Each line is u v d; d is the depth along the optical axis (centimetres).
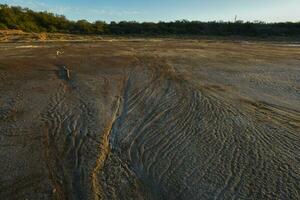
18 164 618
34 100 1026
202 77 1400
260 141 713
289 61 1978
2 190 534
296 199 511
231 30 5503
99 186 545
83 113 906
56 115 890
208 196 519
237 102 1001
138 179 567
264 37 5003
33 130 784
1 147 690
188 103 992
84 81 1293
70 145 702
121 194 523
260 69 1642
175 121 841
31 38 3659
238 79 1366
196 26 5709
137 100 1034
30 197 515
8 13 4656
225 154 654
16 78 1350
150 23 5853
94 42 3500
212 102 998
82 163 621
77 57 2050
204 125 809
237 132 763
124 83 1270
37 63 1764
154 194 525
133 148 688
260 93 1119
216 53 2442
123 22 5828
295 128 787
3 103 992
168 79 1345
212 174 580
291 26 5472
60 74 1445
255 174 580
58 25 5394
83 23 5538
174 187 543
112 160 635
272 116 873
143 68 1633
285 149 675
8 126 809
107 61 1875
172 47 2958
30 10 5350
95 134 760
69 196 517
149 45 3164
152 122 838
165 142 715
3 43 3027
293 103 1000
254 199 511
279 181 558
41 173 586
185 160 632
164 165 614
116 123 833
